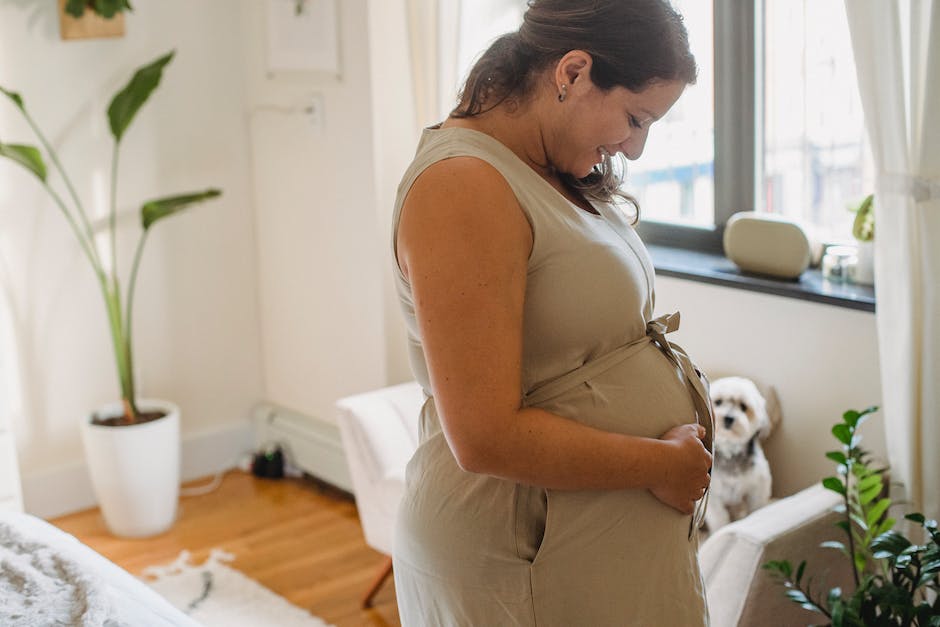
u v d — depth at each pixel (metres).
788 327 2.55
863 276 2.50
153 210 3.24
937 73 2.05
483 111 1.35
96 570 1.65
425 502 1.38
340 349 3.54
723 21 2.81
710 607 2.06
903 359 2.17
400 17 3.19
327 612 2.84
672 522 1.40
